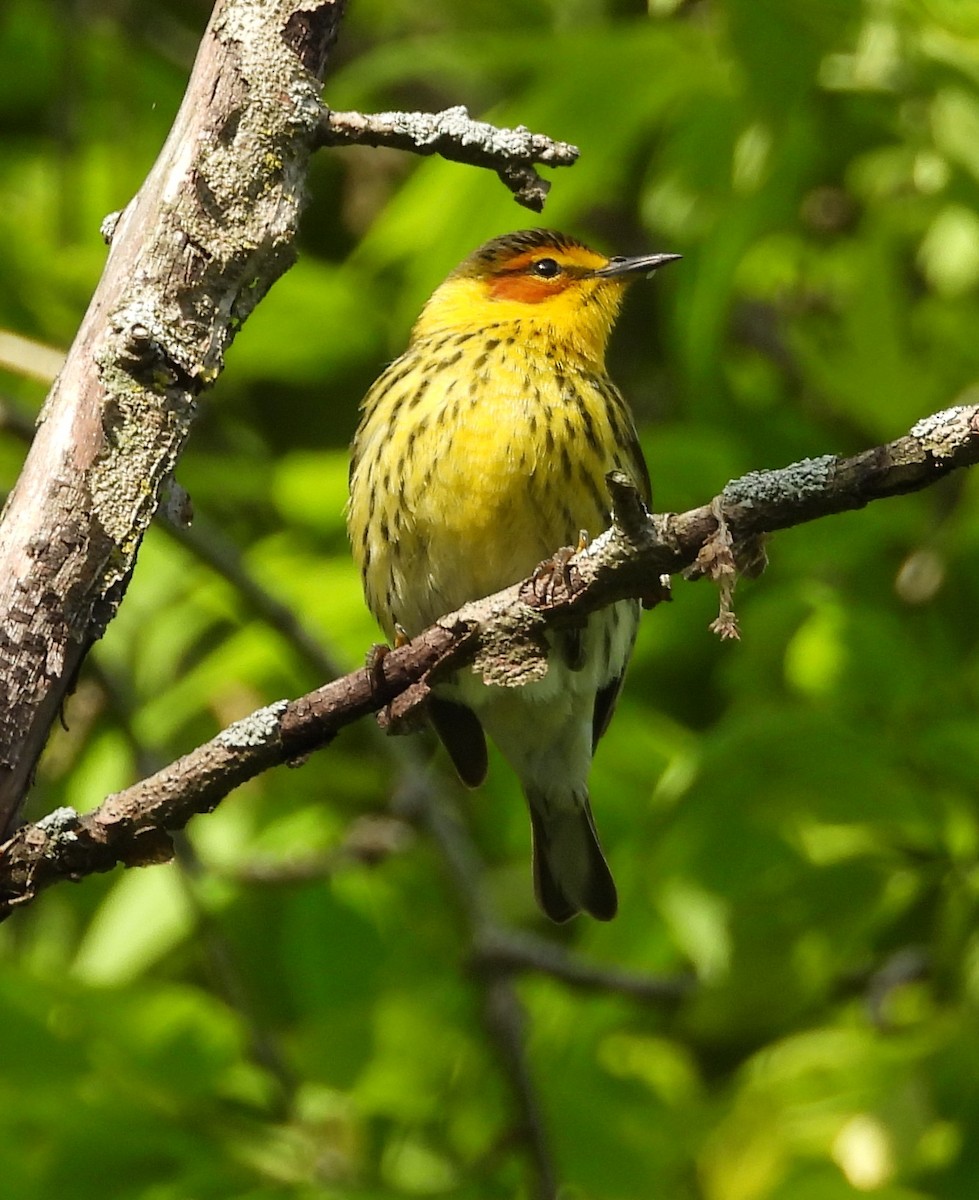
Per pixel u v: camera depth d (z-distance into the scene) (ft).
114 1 47.52
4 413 35.01
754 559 19.63
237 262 19.34
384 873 39.99
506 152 20.29
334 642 40.16
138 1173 32.37
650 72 37.88
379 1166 35.76
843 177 41.68
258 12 19.63
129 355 18.93
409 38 47.96
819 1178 34.06
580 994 38.63
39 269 41.11
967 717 34.83
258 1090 34.42
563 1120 36.68
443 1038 38.09
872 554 40.86
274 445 46.44
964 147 36.42
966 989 34.96
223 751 19.80
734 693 41.22
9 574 18.70
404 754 37.35
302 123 19.58
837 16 34.04
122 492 18.93
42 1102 32.50
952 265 41.83
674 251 39.78
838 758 34.09
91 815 19.57
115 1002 33.40
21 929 41.06
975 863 34.86
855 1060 35.29
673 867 35.27
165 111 46.88
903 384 41.68
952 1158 34.19
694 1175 36.09
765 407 43.68
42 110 47.75
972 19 35.09
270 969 41.19
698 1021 36.47
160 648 40.78
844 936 35.42
